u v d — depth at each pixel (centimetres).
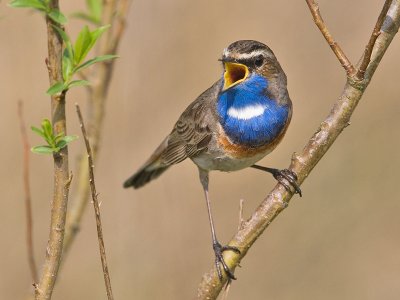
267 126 957
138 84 1383
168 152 1073
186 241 1312
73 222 941
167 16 1427
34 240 1338
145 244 1251
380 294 1305
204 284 741
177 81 1421
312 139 732
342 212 1373
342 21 1581
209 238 1346
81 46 652
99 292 1309
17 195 1367
